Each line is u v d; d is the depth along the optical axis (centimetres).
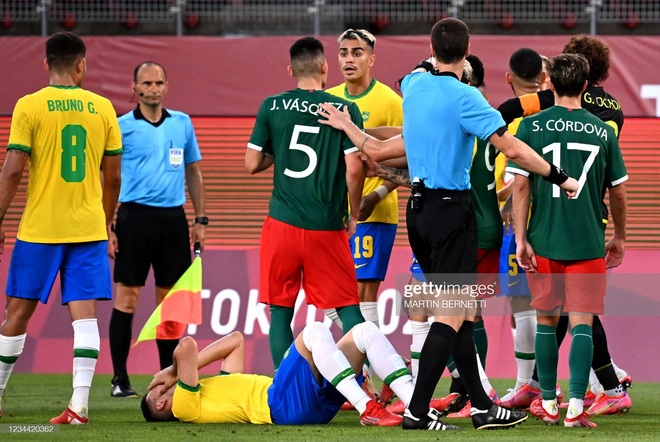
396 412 2180
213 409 1959
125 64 3331
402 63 3284
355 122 2141
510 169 1977
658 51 3284
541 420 2083
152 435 1777
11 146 1939
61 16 3866
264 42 3312
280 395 1933
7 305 2020
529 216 2100
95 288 1992
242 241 3134
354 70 2495
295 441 1677
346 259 2125
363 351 1953
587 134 1947
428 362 1822
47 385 2859
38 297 1981
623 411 2266
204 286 3116
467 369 1870
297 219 2102
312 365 1927
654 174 3022
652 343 2988
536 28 3866
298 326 3047
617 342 2992
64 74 1997
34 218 1969
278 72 3309
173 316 2619
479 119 1794
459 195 1828
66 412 1967
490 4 3847
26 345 3134
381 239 2552
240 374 2011
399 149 2009
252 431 1827
